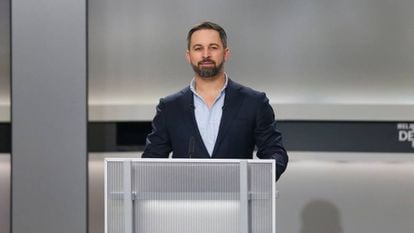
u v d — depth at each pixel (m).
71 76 5.27
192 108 4.06
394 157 6.62
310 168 6.80
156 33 6.88
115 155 6.74
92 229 6.84
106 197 3.37
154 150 4.17
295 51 6.83
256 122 4.09
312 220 6.80
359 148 6.63
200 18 6.86
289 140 6.64
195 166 3.35
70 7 5.30
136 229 3.36
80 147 5.23
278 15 6.83
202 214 3.35
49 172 5.23
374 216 6.77
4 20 6.86
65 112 5.26
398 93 6.80
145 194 3.36
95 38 6.89
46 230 5.20
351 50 6.81
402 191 6.76
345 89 6.81
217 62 3.95
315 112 6.59
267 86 6.84
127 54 6.89
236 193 3.34
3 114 6.84
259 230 3.34
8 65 6.86
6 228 6.81
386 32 6.80
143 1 6.89
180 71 6.88
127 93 6.89
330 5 6.81
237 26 6.85
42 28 5.29
